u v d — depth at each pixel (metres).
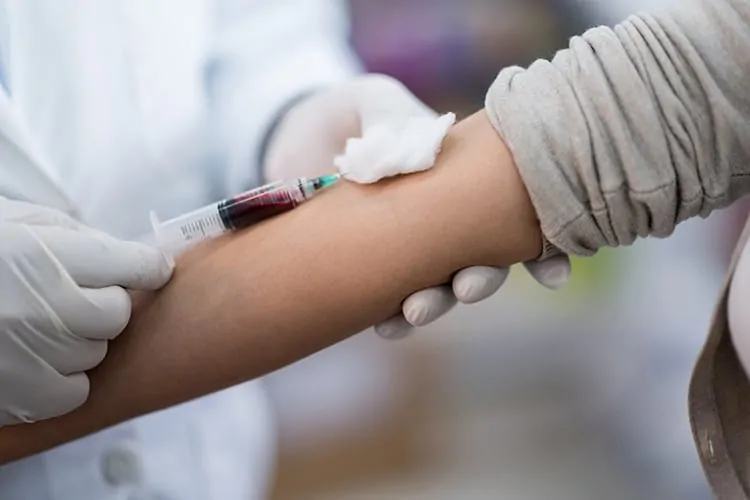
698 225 1.36
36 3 0.88
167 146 0.93
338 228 0.73
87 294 0.71
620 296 1.41
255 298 0.73
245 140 0.94
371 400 1.41
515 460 1.41
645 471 1.36
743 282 0.68
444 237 0.72
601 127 0.69
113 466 0.87
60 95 0.89
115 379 0.75
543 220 0.71
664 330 1.38
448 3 1.37
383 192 0.73
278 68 0.98
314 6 1.02
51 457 0.85
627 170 0.69
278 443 1.38
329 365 1.39
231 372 0.74
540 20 1.37
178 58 0.94
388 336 0.76
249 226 0.75
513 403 1.44
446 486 1.39
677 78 0.69
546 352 1.44
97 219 0.91
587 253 0.72
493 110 0.72
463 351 1.43
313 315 0.73
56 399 0.72
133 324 0.75
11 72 0.86
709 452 0.71
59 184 0.79
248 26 0.99
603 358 1.42
